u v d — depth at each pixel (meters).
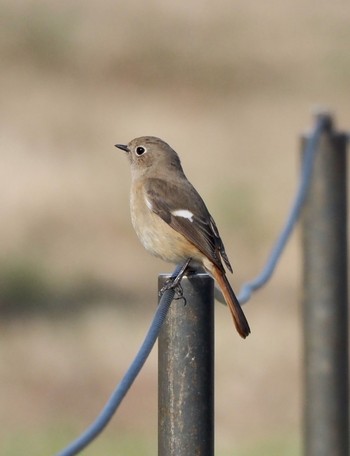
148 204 7.38
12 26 32.12
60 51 30.89
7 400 12.80
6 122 25.05
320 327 8.16
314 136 8.15
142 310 15.66
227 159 23.73
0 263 16.91
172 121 26.48
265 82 29.94
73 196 20.67
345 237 8.20
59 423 12.30
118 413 12.47
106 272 17.23
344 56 31.70
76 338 14.48
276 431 12.27
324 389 8.16
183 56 31.41
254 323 15.06
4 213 19.58
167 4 35.88
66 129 24.97
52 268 17.17
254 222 19.84
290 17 35.38
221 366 13.72
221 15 35.41
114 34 32.66
